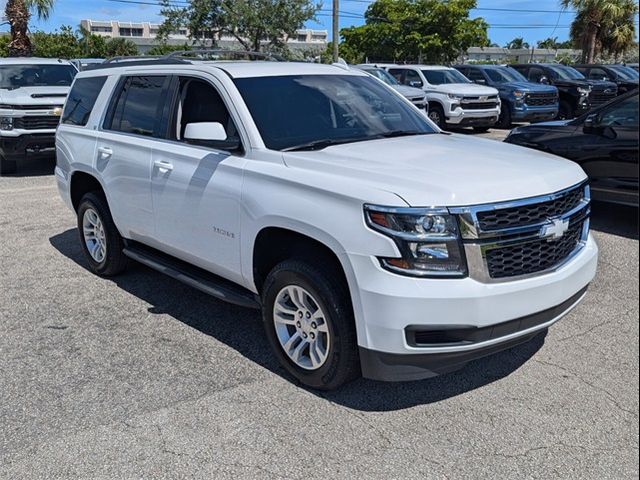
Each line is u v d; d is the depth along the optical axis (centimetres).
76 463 311
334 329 344
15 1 1864
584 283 375
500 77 1862
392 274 315
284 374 396
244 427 339
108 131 544
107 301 526
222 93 433
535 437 326
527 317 335
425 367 329
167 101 480
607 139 724
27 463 311
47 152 1136
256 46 2611
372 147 407
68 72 1316
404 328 316
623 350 420
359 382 384
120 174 513
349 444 322
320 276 347
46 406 363
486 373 393
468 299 313
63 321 485
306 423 341
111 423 344
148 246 539
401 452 315
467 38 3700
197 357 421
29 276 592
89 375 398
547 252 346
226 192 403
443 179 333
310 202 349
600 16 3353
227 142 416
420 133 476
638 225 748
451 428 335
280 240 391
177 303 520
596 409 350
